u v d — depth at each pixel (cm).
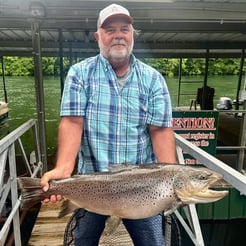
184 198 123
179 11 318
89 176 136
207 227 399
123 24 140
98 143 151
